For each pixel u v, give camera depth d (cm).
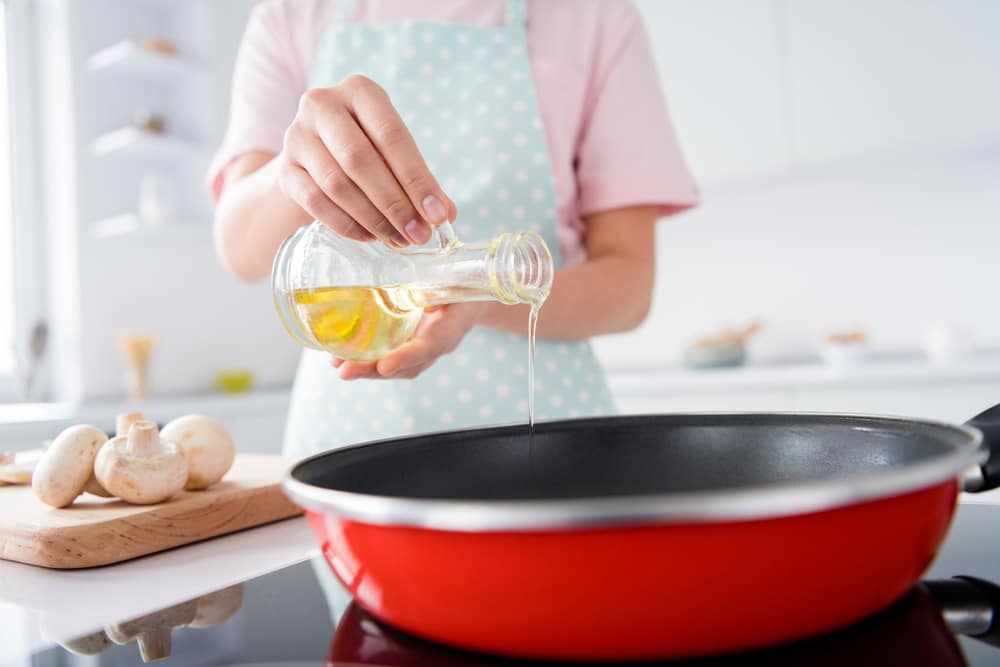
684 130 216
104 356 221
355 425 89
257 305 264
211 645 33
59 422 163
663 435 50
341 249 55
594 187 95
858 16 191
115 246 225
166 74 232
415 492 44
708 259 242
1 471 68
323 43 97
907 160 201
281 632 34
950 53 181
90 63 220
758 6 204
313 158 50
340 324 55
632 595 26
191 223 225
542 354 89
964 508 53
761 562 25
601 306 84
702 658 28
